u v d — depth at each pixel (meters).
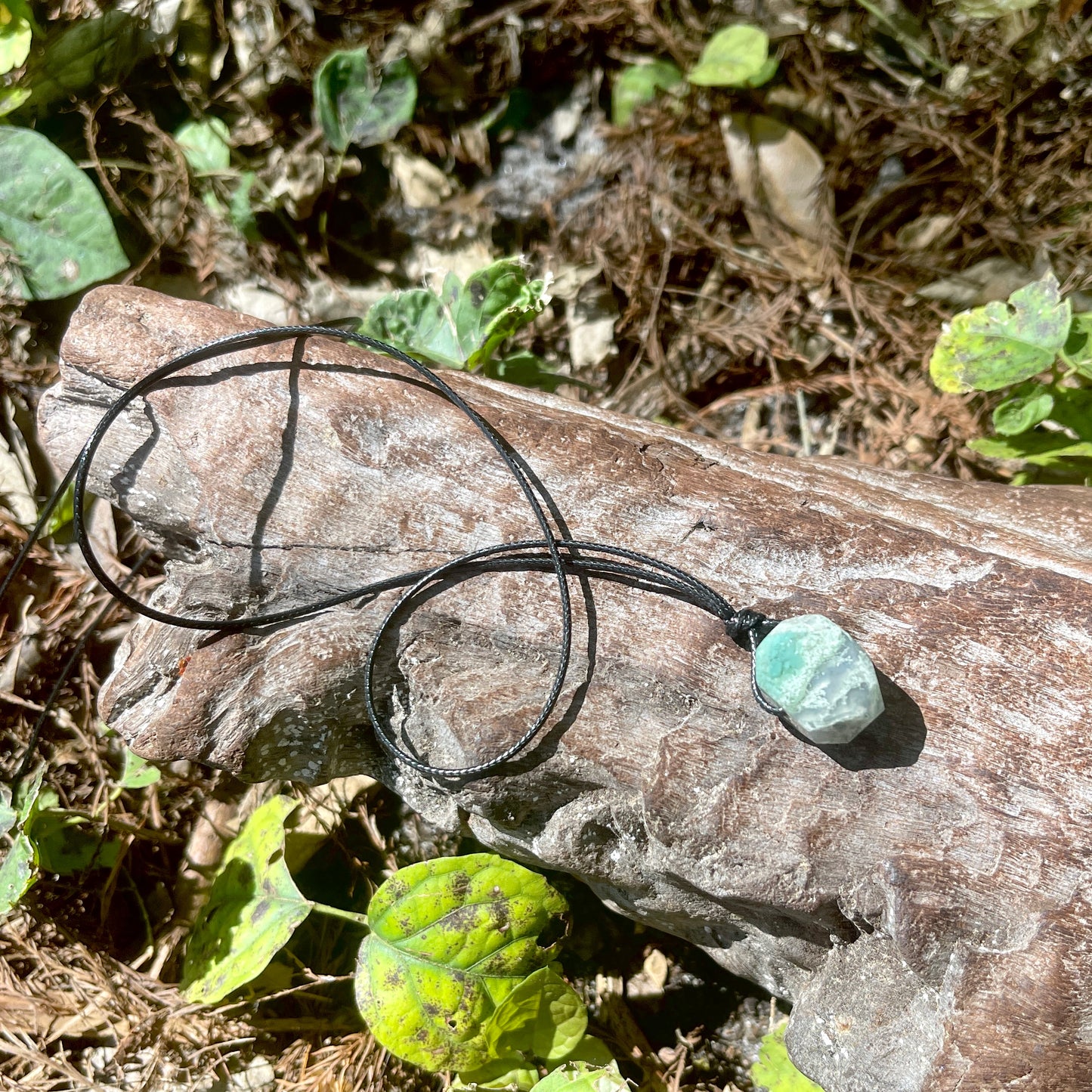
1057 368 0.50
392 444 0.41
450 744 0.41
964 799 0.38
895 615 0.40
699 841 0.39
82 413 0.42
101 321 0.42
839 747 0.39
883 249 0.58
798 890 0.39
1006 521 0.43
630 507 0.41
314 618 0.41
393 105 0.57
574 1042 0.44
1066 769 0.38
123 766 0.49
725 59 0.57
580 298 0.58
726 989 0.47
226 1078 0.45
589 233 0.58
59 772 0.49
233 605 0.41
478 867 0.43
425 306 0.50
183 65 0.56
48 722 0.49
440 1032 0.43
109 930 0.47
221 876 0.45
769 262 0.58
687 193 0.58
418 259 0.58
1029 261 0.57
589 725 0.40
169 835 0.48
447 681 0.41
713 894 0.40
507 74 0.60
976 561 0.40
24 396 0.52
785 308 0.57
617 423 0.43
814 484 0.42
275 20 0.57
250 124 0.57
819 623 0.38
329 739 0.43
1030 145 0.57
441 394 0.42
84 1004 0.46
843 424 0.56
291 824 0.48
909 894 0.38
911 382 0.56
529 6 0.59
